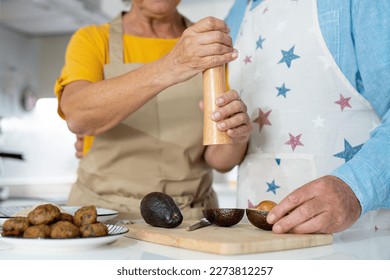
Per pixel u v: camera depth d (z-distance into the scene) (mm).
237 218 837
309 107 1017
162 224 822
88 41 1201
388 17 835
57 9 2430
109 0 2453
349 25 936
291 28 1032
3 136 3037
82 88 1051
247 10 1176
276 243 706
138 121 1184
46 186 3145
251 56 1130
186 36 867
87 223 711
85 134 1104
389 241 800
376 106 906
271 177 1076
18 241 669
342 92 983
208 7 3053
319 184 758
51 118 3338
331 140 1000
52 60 3279
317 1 987
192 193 1233
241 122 897
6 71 3027
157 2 1190
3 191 2648
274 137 1070
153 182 1187
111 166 1195
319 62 994
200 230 802
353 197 761
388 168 783
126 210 1160
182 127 1202
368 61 870
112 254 685
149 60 1241
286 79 1042
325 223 742
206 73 882
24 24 2865
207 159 1241
